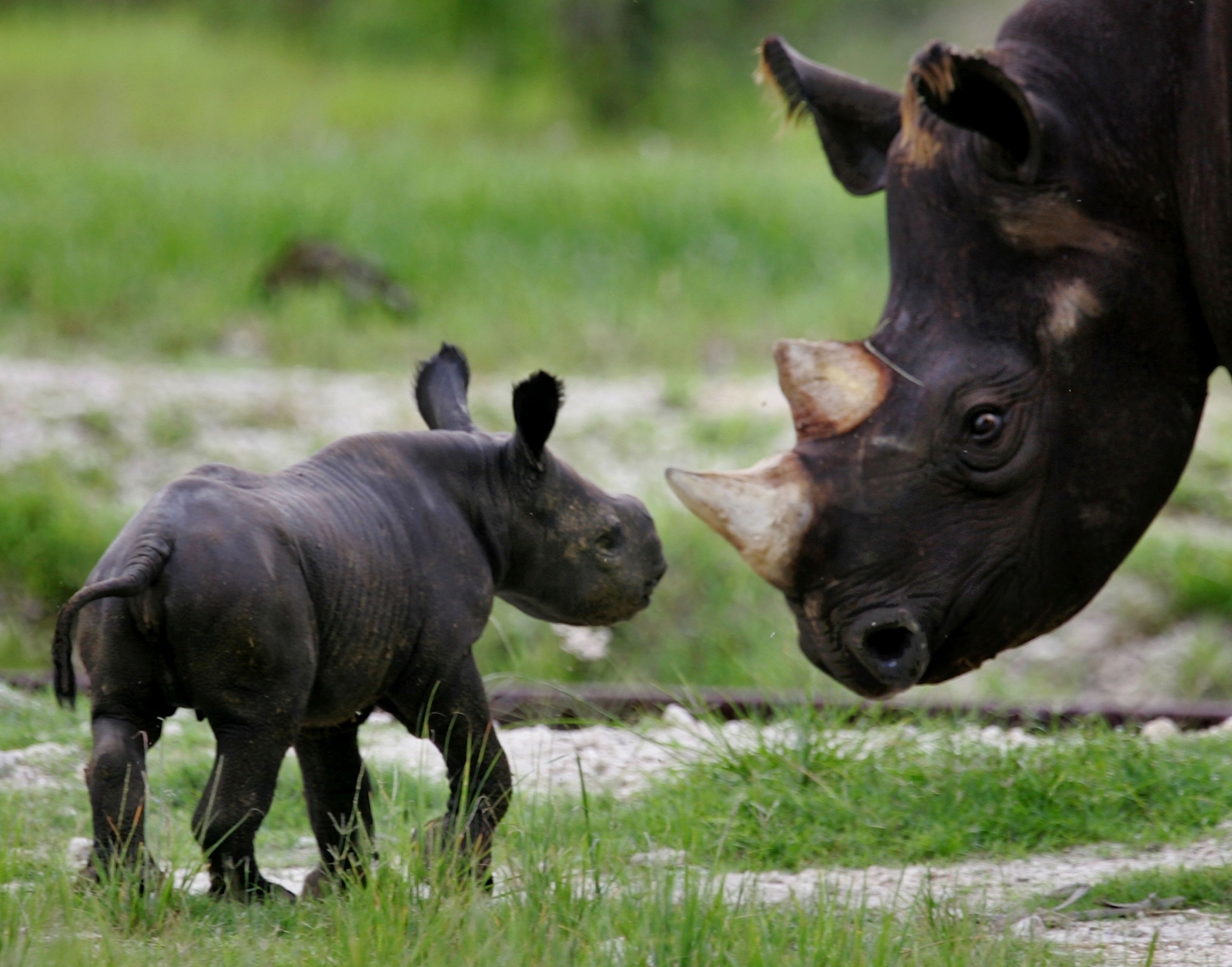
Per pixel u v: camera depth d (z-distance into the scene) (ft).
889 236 63.41
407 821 65.92
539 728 84.17
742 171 251.39
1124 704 96.78
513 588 58.23
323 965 45.37
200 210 220.43
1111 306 60.59
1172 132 61.31
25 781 71.51
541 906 48.62
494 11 401.90
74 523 131.54
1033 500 60.29
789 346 60.59
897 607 59.26
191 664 49.29
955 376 59.62
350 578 52.08
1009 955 49.11
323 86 382.42
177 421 150.41
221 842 49.78
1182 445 62.23
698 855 63.82
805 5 395.96
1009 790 70.85
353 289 198.70
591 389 170.30
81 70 377.71
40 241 205.77
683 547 130.52
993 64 57.82
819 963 46.85
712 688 107.86
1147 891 59.11
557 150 299.79
